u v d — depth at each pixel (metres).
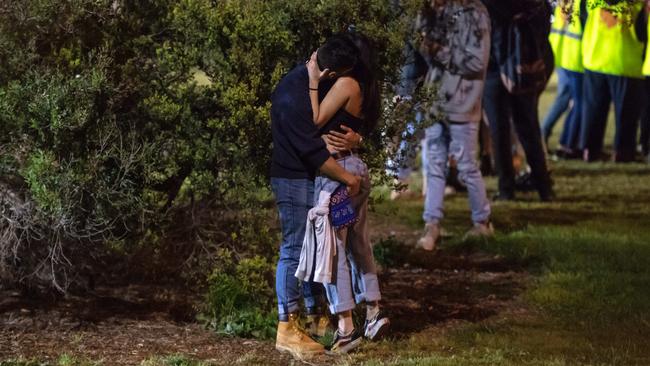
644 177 25.58
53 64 12.73
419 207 21.52
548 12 19.73
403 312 14.30
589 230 19.38
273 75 12.57
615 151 27.61
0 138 12.37
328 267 11.55
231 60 12.68
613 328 13.70
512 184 22.42
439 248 18.17
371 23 13.02
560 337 13.23
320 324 12.63
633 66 26.39
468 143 17.95
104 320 12.93
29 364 10.99
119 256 14.20
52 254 12.83
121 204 12.46
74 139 12.52
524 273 16.78
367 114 11.83
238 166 12.99
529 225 19.66
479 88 17.59
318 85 11.63
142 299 13.93
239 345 12.32
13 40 12.67
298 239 11.85
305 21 12.94
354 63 11.52
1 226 12.90
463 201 22.50
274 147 11.81
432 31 17.00
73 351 11.69
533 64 20.62
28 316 12.77
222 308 12.99
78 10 12.73
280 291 11.99
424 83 16.23
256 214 13.22
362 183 11.80
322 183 11.62
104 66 12.46
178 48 12.86
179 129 12.90
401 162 14.39
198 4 12.75
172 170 12.84
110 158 12.77
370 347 12.39
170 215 13.29
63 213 12.19
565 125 28.00
